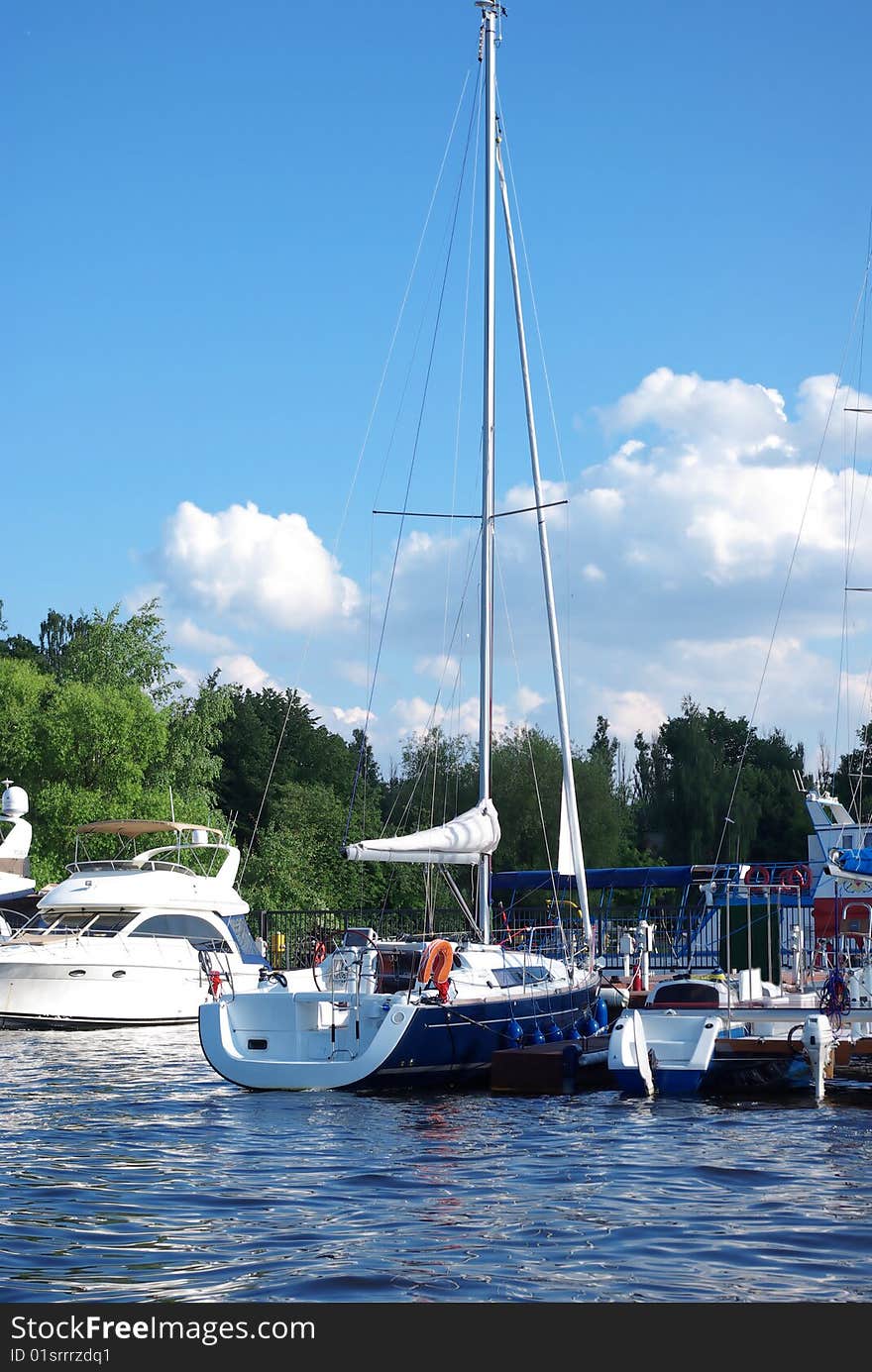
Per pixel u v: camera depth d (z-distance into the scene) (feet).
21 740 134.41
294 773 233.55
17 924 99.60
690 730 248.11
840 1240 31.81
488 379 74.08
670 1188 37.88
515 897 119.55
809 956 87.30
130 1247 31.35
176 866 92.84
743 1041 57.77
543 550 78.64
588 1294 27.78
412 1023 56.70
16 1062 68.28
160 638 151.43
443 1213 34.78
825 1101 56.29
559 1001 65.92
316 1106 53.83
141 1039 78.74
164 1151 43.93
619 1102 55.77
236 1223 33.63
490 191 74.90
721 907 101.86
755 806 241.55
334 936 102.78
